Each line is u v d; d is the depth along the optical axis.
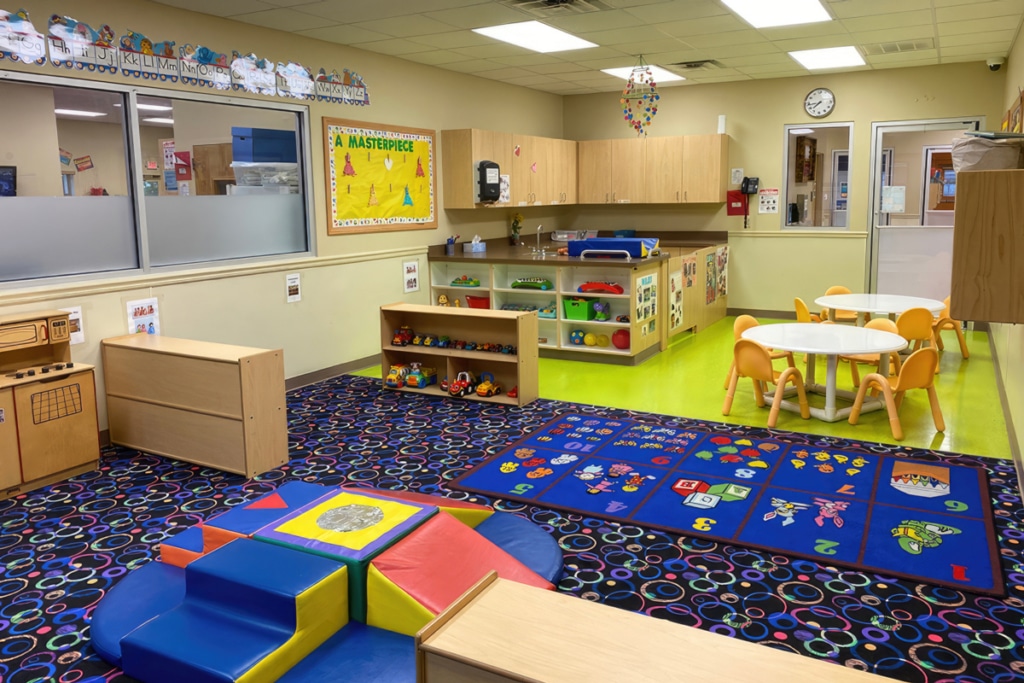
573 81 9.34
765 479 4.37
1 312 4.54
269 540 2.90
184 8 5.47
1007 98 7.88
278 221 6.49
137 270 5.36
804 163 9.41
